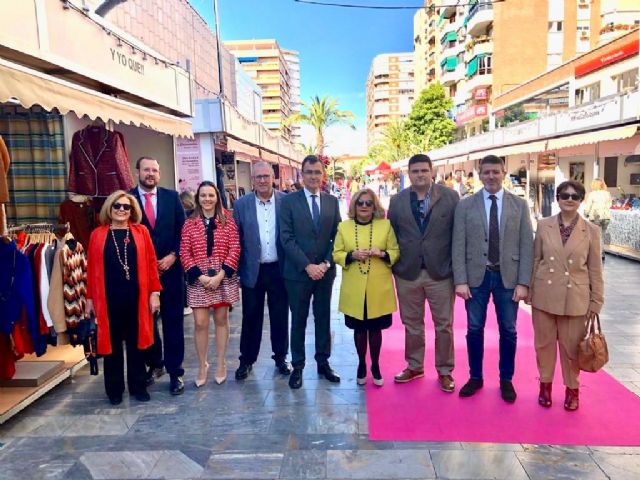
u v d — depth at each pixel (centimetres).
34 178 543
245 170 1712
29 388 408
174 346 431
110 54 542
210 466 316
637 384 427
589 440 338
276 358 478
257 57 10950
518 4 3700
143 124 570
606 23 3603
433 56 6456
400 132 5441
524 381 440
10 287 386
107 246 396
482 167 400
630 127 1057
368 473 304
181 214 457
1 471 315
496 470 304
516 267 393
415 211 418
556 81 2438
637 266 971
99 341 394
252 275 451
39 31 417
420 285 423
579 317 371
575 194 364
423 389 428
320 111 3581
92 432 364
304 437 350
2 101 335
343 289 430
